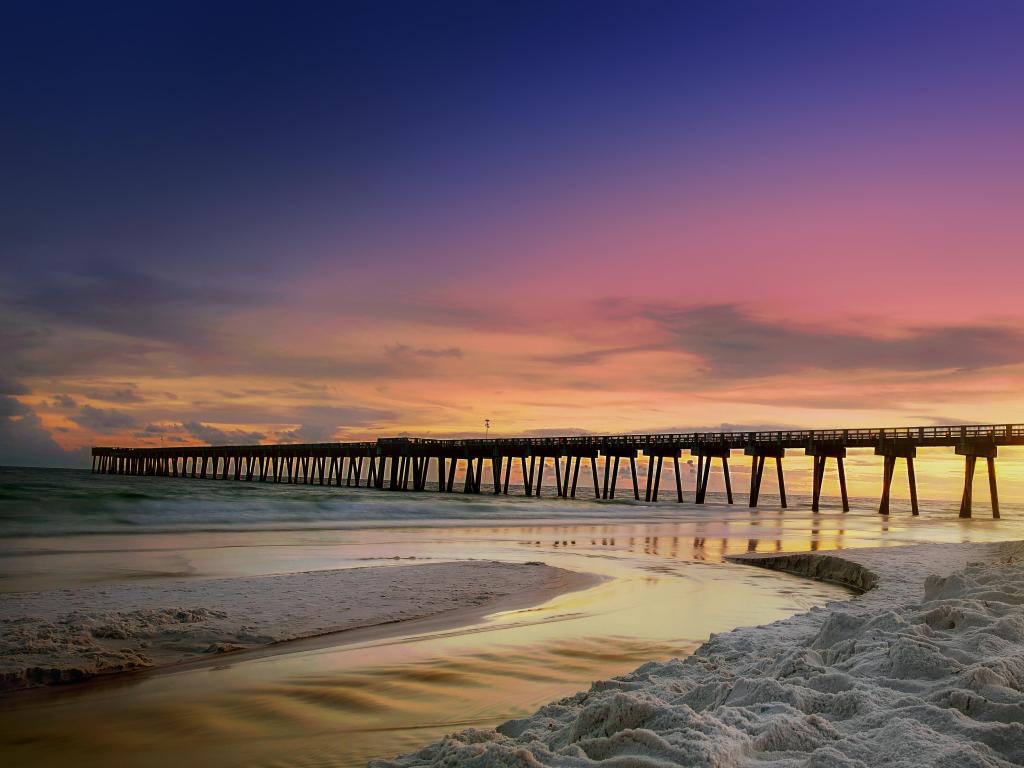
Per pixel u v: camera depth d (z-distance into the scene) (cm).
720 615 1005
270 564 1576
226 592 1130
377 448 7381
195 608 975
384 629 897
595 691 484
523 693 618
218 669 701
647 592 1224
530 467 6419
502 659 741
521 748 335
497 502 5072
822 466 4897
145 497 3531
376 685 643
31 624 850
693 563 1709
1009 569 867
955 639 493
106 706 588
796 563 1609
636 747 320
